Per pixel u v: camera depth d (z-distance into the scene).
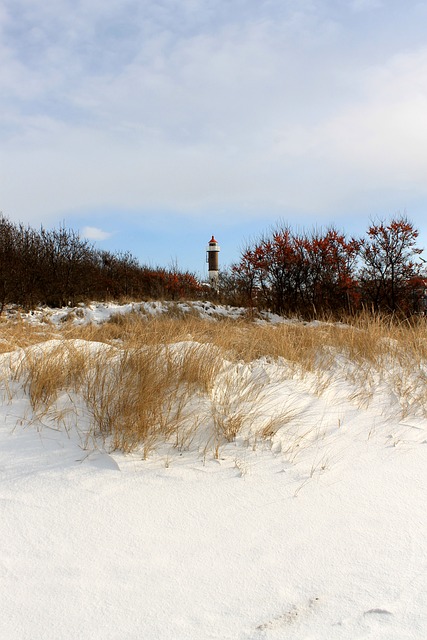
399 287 15.12
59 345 5.05
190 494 3.05
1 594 2.14
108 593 2.17
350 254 15.96
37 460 3.32
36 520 2.70
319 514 2.88
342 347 6.37
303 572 2.35
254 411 4.26
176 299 16.95
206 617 2.04
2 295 13.54
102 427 3.76
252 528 2.72
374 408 4.68
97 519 2.74
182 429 3.89
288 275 16.41
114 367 4.62
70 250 16.23
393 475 3.42
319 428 4.18
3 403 4.04
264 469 3.42
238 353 5.89
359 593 2.20
